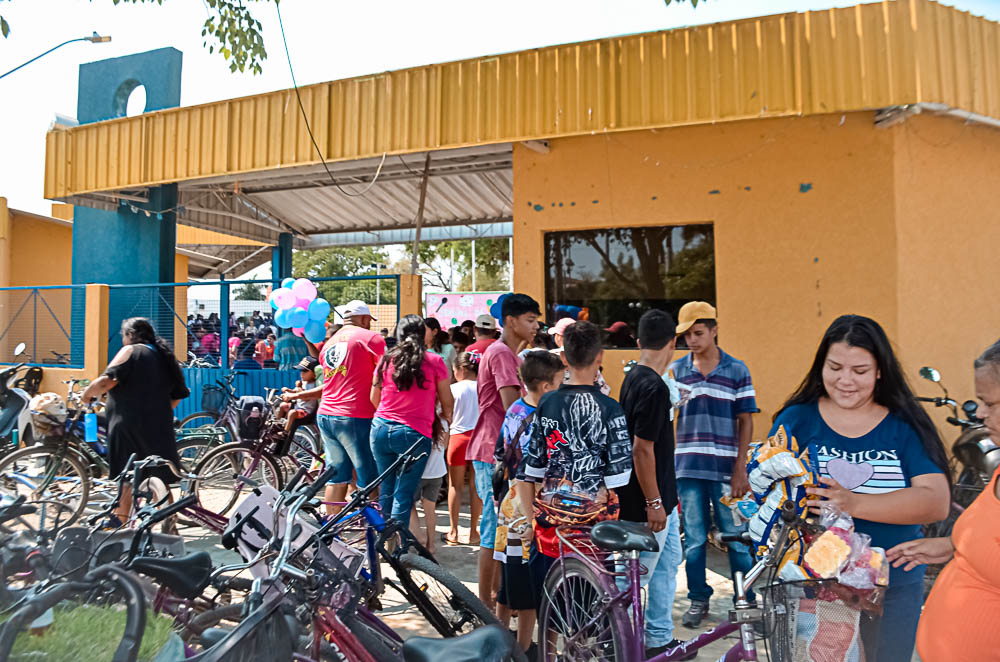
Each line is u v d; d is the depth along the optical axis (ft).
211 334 30.40
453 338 27.58
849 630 6.78
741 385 13.92
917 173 19.35
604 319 21.90
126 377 16.07
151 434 16.22
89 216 34.55
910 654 7.45
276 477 21.48
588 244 22.12
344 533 11.43
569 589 9.66
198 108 27.02
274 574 7.99
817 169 19.57
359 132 23.79
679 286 21.21
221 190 33.71
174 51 35.12
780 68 18.76
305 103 24.72
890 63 17.94
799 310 19.67
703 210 20.63
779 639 6.84
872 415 7.66
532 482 9.94
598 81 20.54
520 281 22.50
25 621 7.82
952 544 7.04
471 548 18.06
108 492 18.58
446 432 16.01
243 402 21.99
